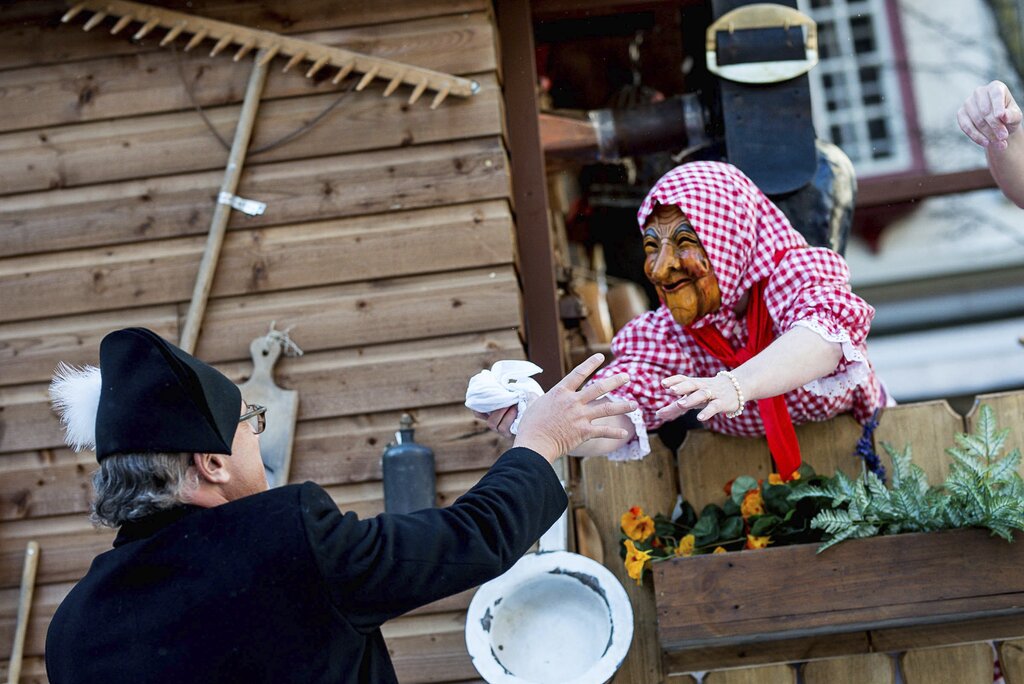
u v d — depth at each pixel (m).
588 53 4.81
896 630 2.74
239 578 1.80
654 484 2.92
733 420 2.88
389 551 1.85
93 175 3.40
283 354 3.29
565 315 3.80
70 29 3.46
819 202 3.38
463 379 3.23
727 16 3.44
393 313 3.27
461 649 3.14
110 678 1.78
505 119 3.53
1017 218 5.29
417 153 3.33
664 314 2.90
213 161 3.38
